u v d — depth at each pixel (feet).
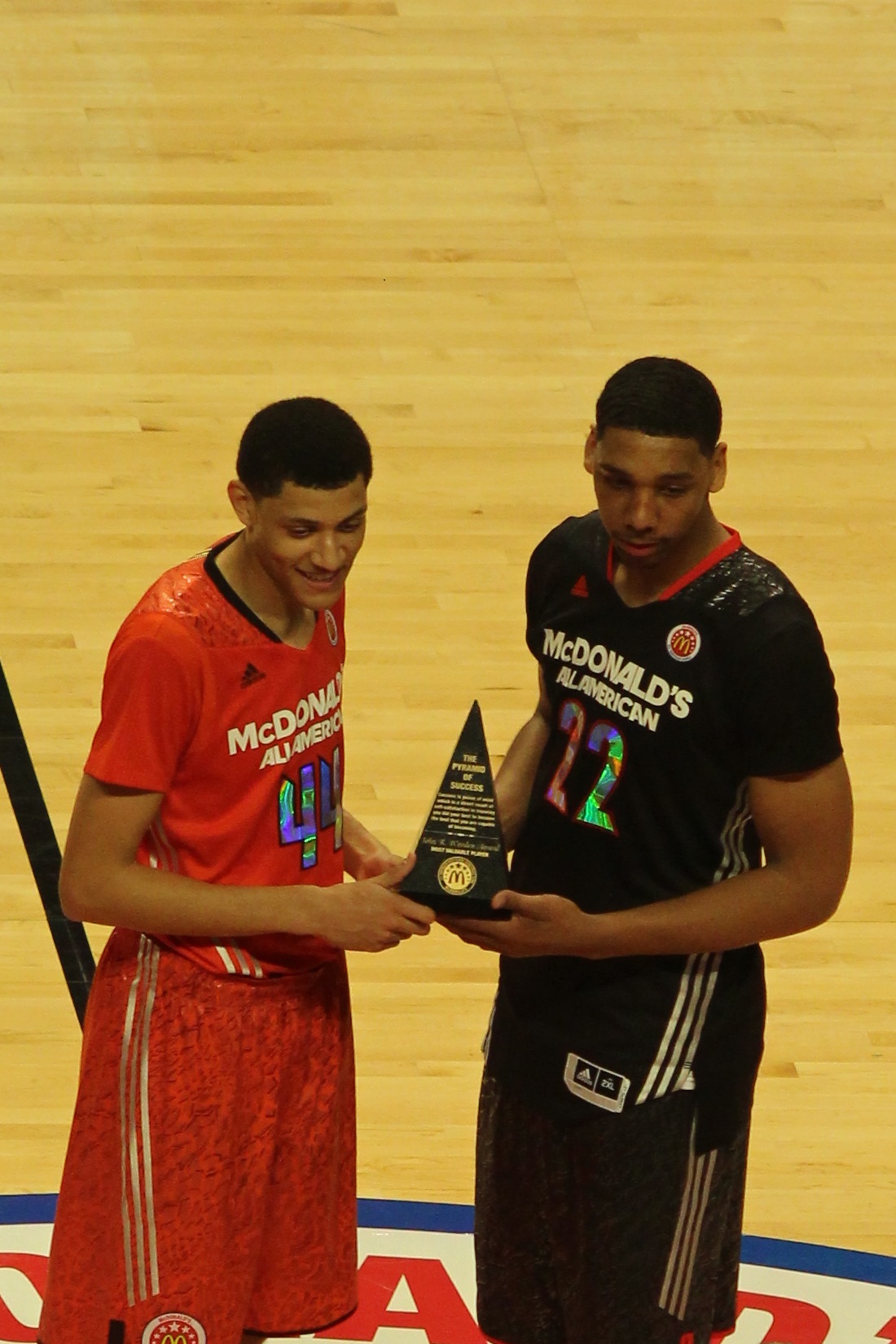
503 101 97.14
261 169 89.81
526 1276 31.94
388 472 69.41
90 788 28.14
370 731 56.54
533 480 69.77
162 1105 29.27
